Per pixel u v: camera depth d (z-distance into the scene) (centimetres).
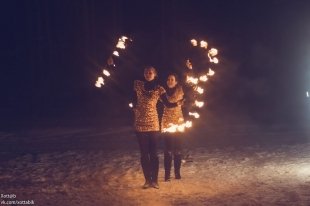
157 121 939
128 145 1454
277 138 1518
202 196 872
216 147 1370
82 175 1070
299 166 1106
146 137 937
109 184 983
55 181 1019
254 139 1508
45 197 884
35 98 2658
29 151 1394
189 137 1559
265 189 909
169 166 991
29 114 2303
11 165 1195
